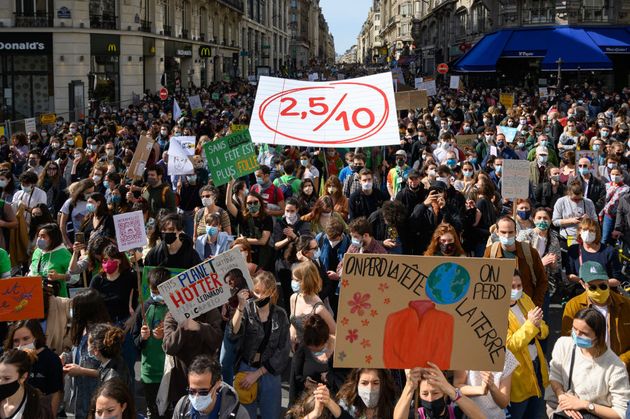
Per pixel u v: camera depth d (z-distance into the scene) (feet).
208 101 118.32
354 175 38.14
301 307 20.81
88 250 24.93
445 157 45.09
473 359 14.30
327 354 18.69
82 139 66.13
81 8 116.26
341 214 33.53
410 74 209.36
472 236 32.17
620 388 16.71
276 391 20.01
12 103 115.14
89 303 20.06
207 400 15.93
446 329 14.23
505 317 14.26
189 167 38.78
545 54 130.00
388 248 29.58
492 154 46.96
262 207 29.76
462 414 15.65
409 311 14.17
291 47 467.52
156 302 21.20
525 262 23.39
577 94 107.14
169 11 156.97
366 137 36.22
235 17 232.53
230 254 19.70
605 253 25.96
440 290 14.15
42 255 26.08
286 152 50.47
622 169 40.83
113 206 34.24
